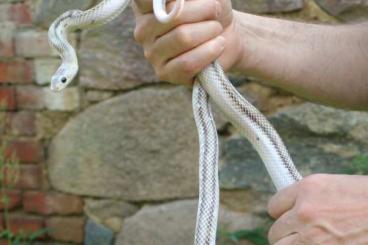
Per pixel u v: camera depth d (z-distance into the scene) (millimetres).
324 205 1621
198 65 2014
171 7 1991
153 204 3705
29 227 3877
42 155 3816
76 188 3779
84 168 3746
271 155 2262
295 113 3508
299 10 3471
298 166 3500
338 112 3467
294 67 2365
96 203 3770
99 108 3686
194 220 3633
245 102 2240
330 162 3475
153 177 3660
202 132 2123
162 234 3684
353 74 2375
